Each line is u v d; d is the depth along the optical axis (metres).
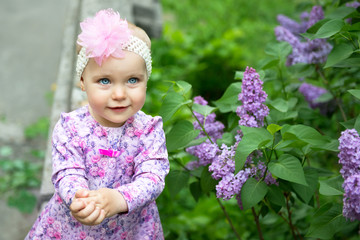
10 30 7.86
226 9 8.60
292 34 3.01
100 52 1.64
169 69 5.92
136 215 1.91
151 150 1.86
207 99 5.36
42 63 7.08
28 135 5.48
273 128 1.99
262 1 8.87
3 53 7.24
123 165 1.86
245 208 2.02
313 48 2.79
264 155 2.15
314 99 3.17
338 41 2.76
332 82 3.11
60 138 1.82
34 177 4.78
